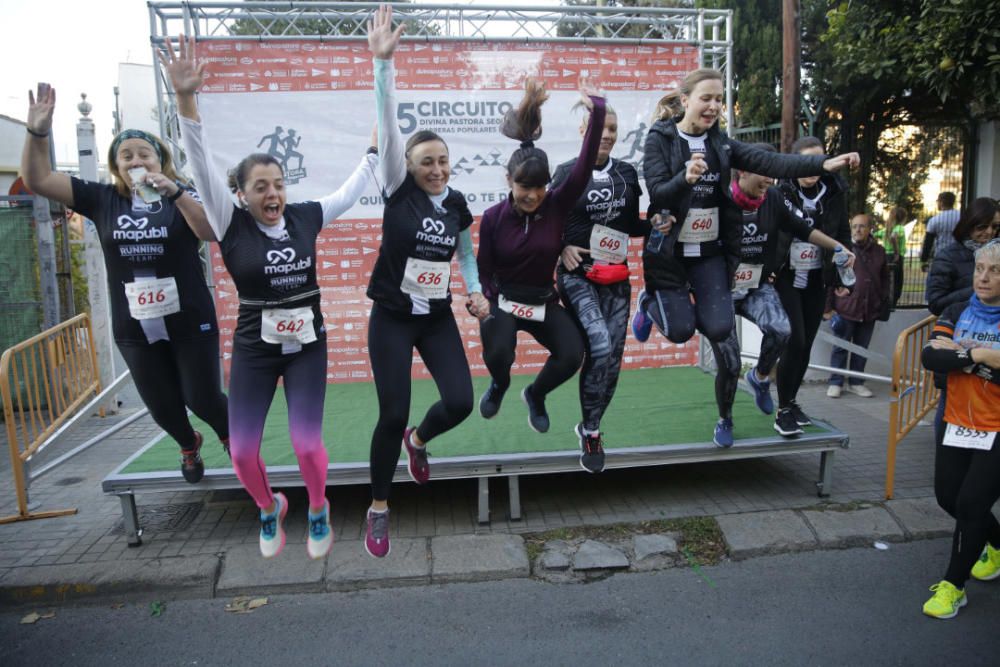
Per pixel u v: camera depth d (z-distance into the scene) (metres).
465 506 4.82
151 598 3.91
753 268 4.42
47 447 4.91
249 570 4.02
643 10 6.58
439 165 3.18
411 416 5.54
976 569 3.87
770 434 4.90
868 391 7.51
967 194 8.84
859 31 7.36
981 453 3.40
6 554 4.23
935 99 8.29
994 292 3.36
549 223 3.48
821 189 4.72
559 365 3.64
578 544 4.29
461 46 6.46
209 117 6.27
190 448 4.18
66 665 3.34
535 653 3.33
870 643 3.35
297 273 3.11
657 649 3.34
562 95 6.64
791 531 4.38
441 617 3.66
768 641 3.38
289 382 3.18
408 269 3.20
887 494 4.81
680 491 5.02
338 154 6.45
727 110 6.75
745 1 10.99
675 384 6.43
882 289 7.38
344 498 4.98
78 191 3.67
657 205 3.66
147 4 5.97
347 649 3.40
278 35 6.75
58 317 7.43
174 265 3.80
